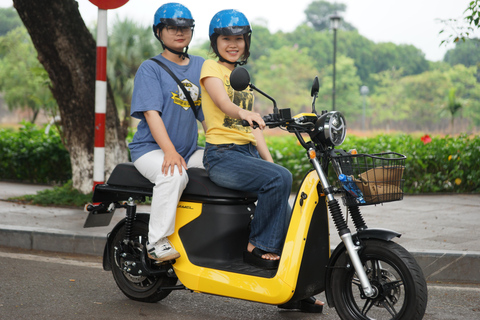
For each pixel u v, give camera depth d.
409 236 5.36
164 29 3.67
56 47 7.08
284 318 3.54
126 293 3.86
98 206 3.88
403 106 79.69
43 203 7.14
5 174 9.98
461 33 7.24
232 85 3.02
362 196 2.88
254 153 3.50
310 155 3.08
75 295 3.93
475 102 71.12
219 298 3.97
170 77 3.66
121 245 3.78
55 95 7.40
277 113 3.12
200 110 3.84
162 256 3.44
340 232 3.03
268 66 85.00
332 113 3.05
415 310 2.86
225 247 3.46
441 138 9.80
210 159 3.44
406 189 8.66
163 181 3.43
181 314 3.59
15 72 42.00
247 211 3.52
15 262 4.81
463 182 8.77
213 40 3.46
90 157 7.41
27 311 3.54
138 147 3.67
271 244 3.25
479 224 6.02
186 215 3.54
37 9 6.90
